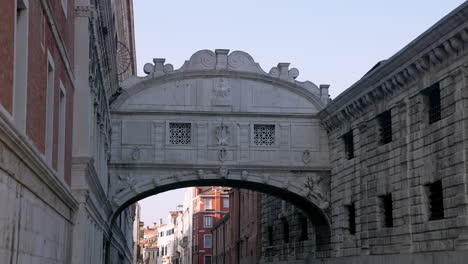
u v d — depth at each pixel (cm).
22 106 1305
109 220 3756
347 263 3572
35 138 1459
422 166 2853
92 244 2709
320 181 3903
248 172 3844
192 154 3809
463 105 2552
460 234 2533
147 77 3819
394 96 3119
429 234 2777
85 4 2314
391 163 3134
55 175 1630
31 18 1371
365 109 3425
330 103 3703
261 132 3897
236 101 3872
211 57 3872
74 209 2173
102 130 3114
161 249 16350
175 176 3797
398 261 2978
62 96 1972
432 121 2853
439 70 2722
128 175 3778
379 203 3288
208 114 3841
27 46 1325
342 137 3762
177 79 3847
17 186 1239
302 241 4406
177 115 3831
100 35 2648
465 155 2530
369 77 3231
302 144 3900
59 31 1792
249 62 3900
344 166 3709
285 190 3872
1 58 1078
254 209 5781
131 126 3797
